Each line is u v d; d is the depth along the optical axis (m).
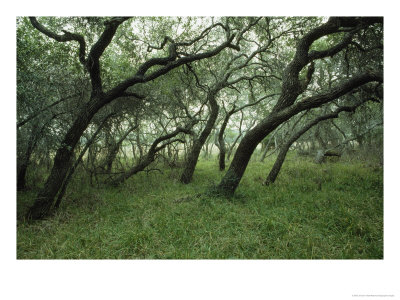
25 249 3.39
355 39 6.53
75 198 5.59
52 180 4.61
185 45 6.22
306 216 4.26
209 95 7.96
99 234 3.70
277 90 11.30
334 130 13.72
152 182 7.38
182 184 7.29
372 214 4.26
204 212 4.52
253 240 3.42
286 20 6.96
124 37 7.03
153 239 3.54
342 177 7.16
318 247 3.25
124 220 4.30
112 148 7.52
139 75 5.23
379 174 7.25
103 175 8.00
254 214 4.39
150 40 7.09
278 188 6.12
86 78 6.00
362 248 3.23
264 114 13.16
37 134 4.92
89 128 6.85
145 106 7.99
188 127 7.89
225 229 3.82
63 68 5.97
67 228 4.04
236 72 10.38
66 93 6.05
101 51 4.54
